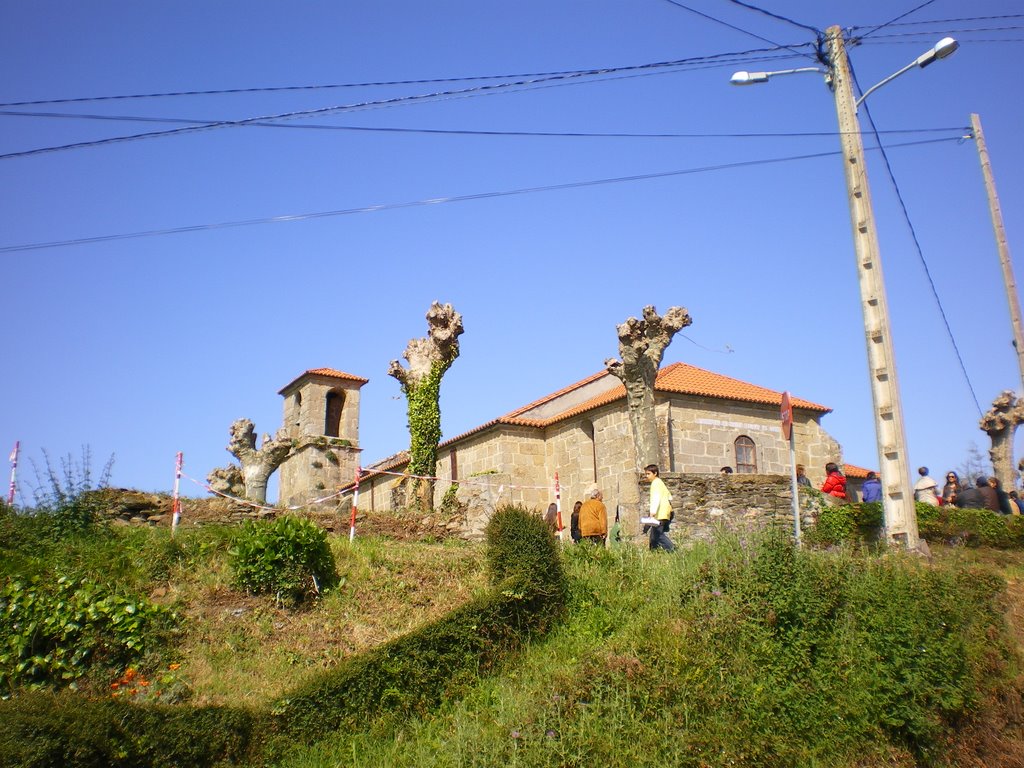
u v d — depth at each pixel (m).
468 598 15.24
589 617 14.52
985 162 22.91
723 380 32.12
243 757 10.79
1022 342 21.48
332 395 33.88
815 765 11.84
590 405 30.77
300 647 13.41
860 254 19.33
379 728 11.60
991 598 15.50
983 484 23.55
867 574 14.50
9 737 9.30
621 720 11.48
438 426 25.34
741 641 12.92
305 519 15.89
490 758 10.82
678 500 21.22
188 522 18.45
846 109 19.88
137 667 12.40
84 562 14.48
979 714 13.50
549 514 21.42
